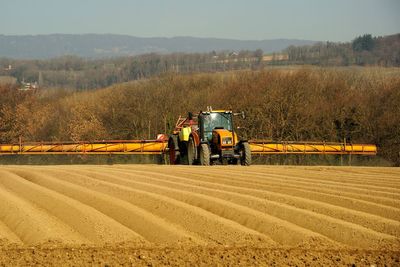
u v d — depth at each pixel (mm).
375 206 30328
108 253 22547
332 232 25594
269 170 48531
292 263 21453
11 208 30047
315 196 33688
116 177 42719
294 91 100875
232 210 29109
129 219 28094
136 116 101125
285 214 28625
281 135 95625
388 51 184750
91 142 71312
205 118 54875
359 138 96812
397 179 42750
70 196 34750
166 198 31984
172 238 24781
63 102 129000
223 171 47031
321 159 93312
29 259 21766
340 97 104188
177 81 120188
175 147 60594
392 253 22766
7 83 133500
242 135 95062
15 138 117250
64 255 22266
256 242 24172
